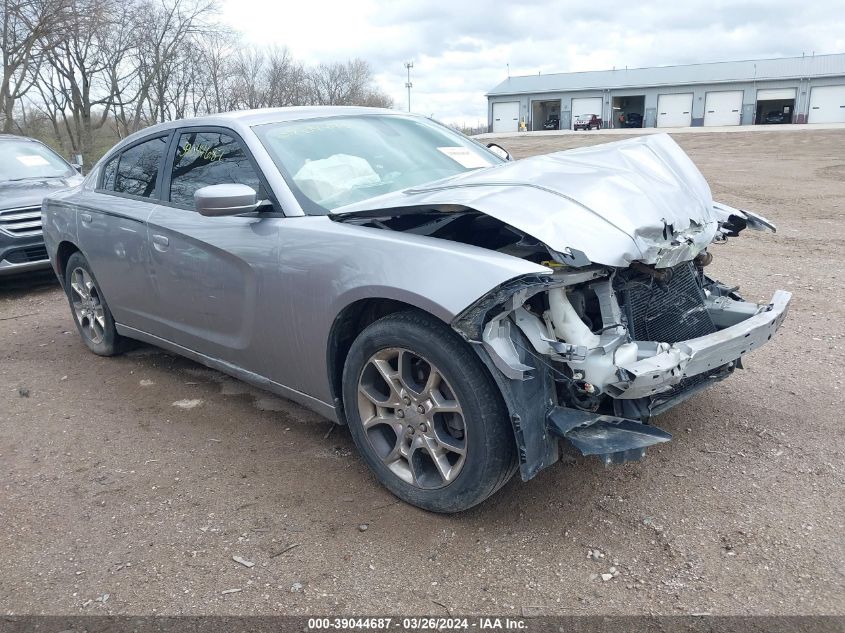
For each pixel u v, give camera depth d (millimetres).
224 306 3617
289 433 3762
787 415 3670
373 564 2629
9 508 3135
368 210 2936
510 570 2559
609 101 59438
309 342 3174
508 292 2412
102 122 32281
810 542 2635
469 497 2725
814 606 2309
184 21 32062
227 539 2824
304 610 2404
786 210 10906
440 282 2570
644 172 3104
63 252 5176
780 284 6297
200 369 4820
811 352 4535
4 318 6523
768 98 54250
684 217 2943
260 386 3682
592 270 2619
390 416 2969
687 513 2855
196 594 2506
